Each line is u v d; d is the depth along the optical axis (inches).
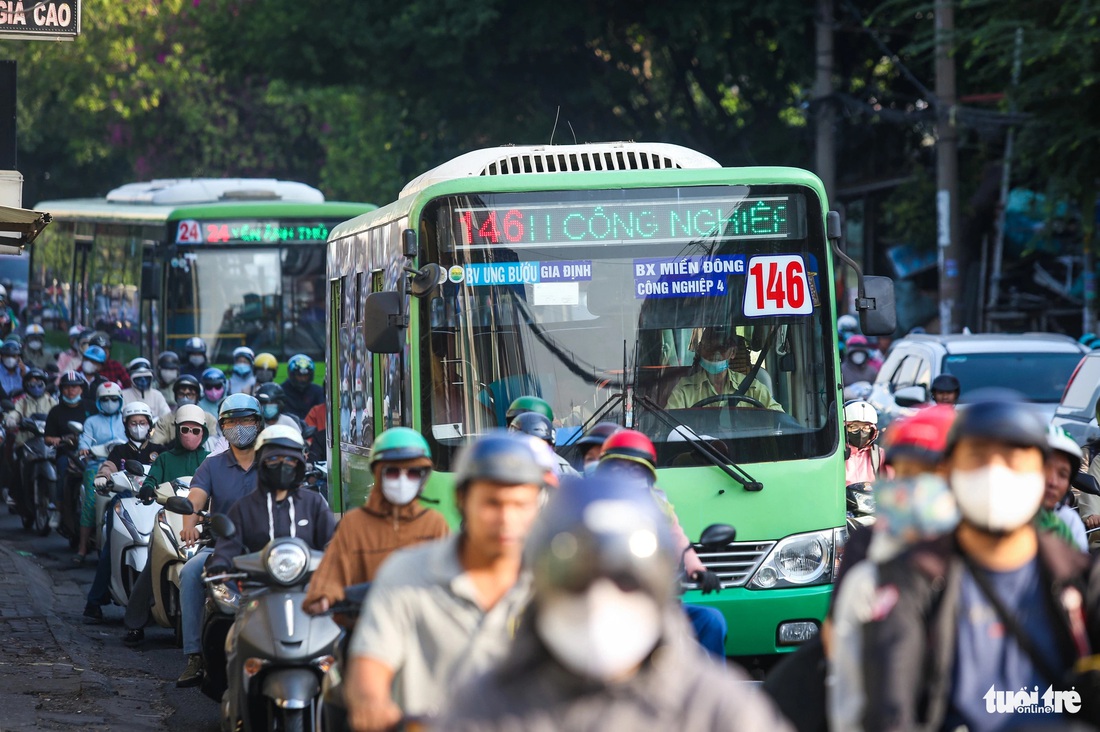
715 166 1178.0
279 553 856.3
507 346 1064.2
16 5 1544.0
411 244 1042.1
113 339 2999.5
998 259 3149.6
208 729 1027.3
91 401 2181.3
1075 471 745.0
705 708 328.5
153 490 1326.3
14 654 1239.5
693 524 1047.0
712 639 838.5
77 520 1950.1
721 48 3545.8
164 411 2041.1
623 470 789.2
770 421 1068.5
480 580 542.0
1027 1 2491.4
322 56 3737.7
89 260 3233.3
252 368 2224.4
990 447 432.1
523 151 1164.5
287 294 2516.0
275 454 941.8
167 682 1196.5
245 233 2516.0
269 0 3700.8
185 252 2504.9
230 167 5979.3
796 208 1091.9
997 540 439.5
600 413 1062.4
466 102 3774.6
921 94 3590.1
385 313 1037.2
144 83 5536.4
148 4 5275.6
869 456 1241.4
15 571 1697.8
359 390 1259.2
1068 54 2381.9
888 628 426.3
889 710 416.2
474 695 334.0
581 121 3836.1
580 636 318.0
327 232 2534.5
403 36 3548.2
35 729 975.6
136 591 1332.4
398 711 534.6
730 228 1085.1
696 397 1069.1
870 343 2522.1
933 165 3590.1
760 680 1045.8
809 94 3511.3
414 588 542.6
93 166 6200.8
